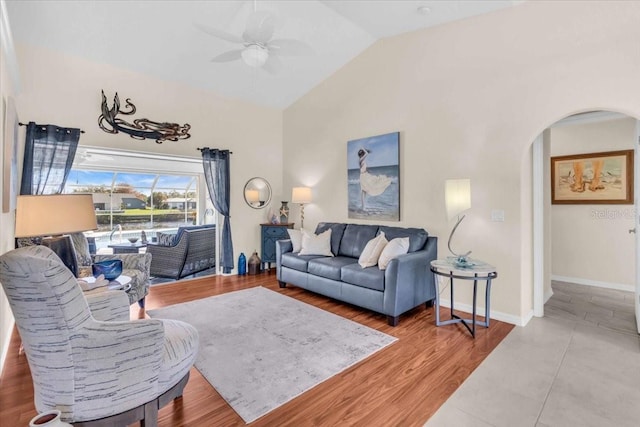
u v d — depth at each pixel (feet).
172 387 5.55
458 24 11.64
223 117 16.70
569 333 9.72
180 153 15.20
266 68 10.09
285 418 5.97
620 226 14.48
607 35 8.82
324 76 16.35
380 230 13.30
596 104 9.02
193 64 13.89
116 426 4.92
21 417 5.92
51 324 4.46
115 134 13.30
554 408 6.25
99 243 21.61
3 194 7.93
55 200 7.37
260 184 18.31
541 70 9.88
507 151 10.59
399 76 13.43
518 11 10.29
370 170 14.46
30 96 11.32
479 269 9.39
